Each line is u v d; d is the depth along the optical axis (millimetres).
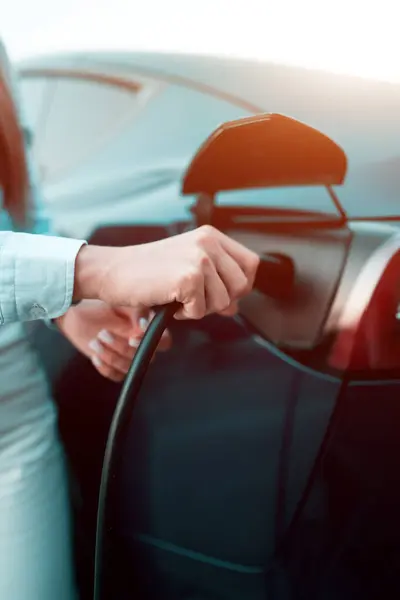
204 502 1349
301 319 746
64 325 1025
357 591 1089
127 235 1906
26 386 851
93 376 1694
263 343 880
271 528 1245
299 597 1082
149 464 1489
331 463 1361
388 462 1323
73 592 762
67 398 1628
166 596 1098
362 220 755
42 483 809
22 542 747
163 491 1384
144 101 2006
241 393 1687
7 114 927
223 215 850
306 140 592
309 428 1466
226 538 1236
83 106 2096
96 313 971
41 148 2172
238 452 1470
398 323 688
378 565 1136
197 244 549
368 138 1437
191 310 543
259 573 1145
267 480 1372
